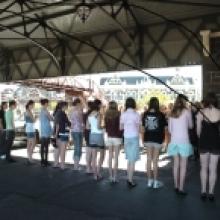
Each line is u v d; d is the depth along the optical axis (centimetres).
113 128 545
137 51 674
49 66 830
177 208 422
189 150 475
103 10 583
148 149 512
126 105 526
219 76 596
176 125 471
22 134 1034
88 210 420
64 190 509
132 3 597
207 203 441
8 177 595
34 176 601
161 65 651
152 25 661
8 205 442
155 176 516
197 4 538
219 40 598
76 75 777
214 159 445
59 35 784
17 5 660
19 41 852
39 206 438
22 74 891
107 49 723
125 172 630
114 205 437
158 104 502
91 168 618
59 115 654
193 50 614
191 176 594
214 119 441
